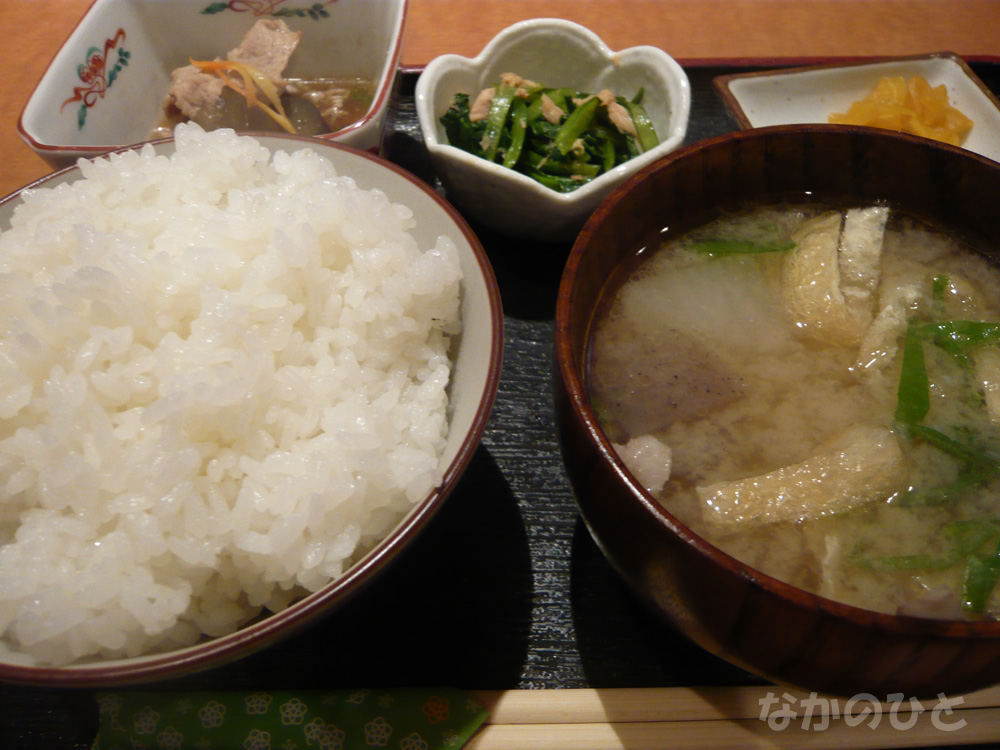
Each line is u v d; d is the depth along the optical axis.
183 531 0.19
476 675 0.21
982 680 0.16
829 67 0.35
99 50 0.31
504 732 0.21
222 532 0.19
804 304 0.23
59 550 0.19
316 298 0.22
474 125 0.30
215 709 0.20
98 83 0.31
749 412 0.21
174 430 0.19
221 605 0.20
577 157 0.31
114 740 0.20
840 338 0.22
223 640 0.17
